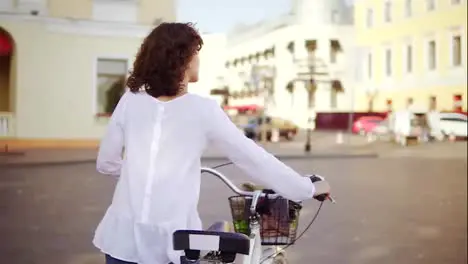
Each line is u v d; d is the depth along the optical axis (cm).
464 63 3466
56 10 2184
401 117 3058
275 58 4725
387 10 4097
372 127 3522
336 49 4547
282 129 3256
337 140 3209
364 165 1956
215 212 1008
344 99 4494
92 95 2250
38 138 2189
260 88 4700
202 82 2811
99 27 2244
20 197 1134
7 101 2194
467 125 3077
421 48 3781
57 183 1338
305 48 4603
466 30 3456
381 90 4138
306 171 1739
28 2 2147
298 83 4562
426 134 3027
